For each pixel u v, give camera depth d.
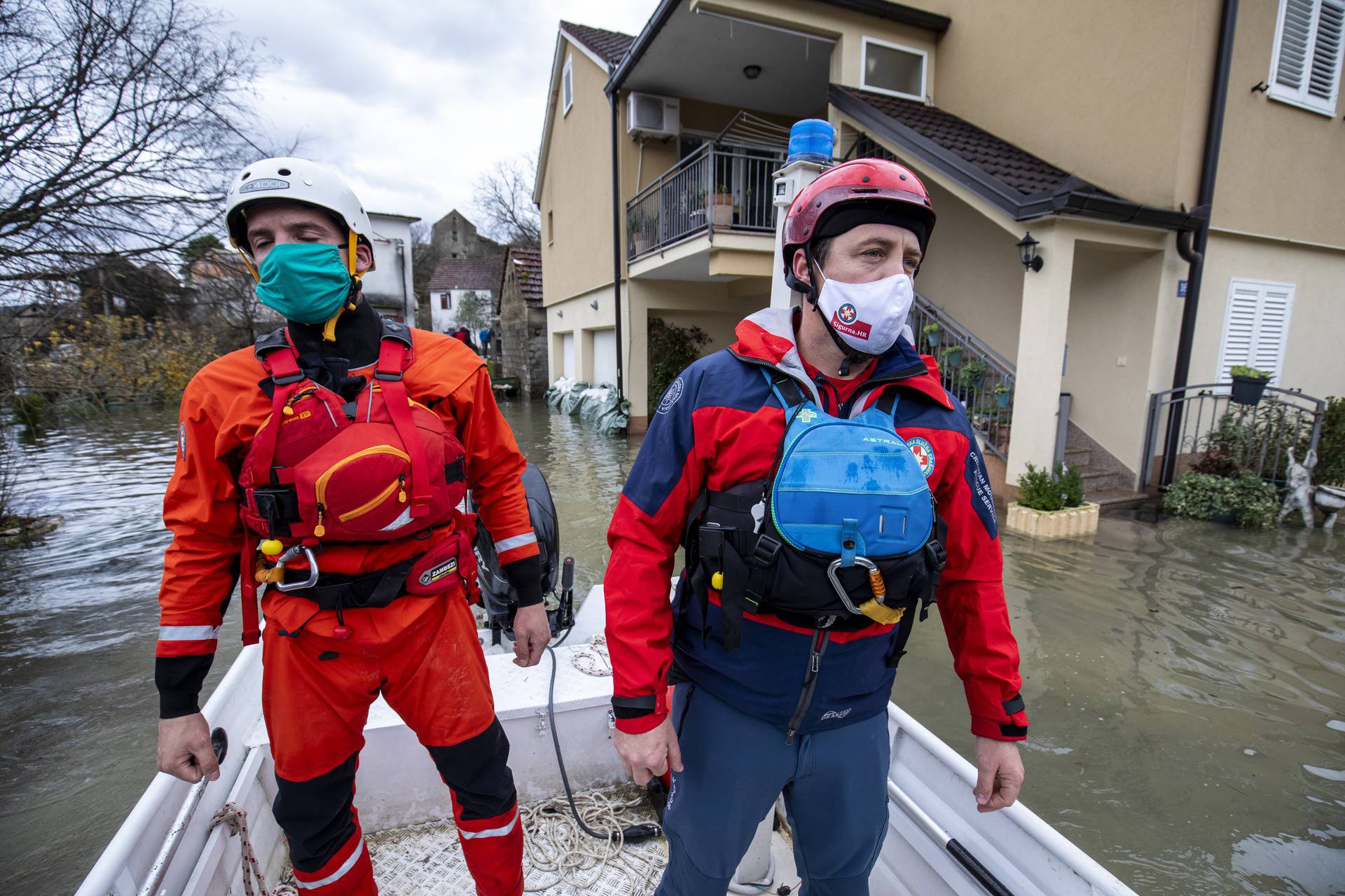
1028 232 6.96
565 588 2.93
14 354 7.51
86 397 11.12
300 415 1.16
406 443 1.21
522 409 17.67
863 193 1.09
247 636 1.28
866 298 1.07
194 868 1.49
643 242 12.22
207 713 1.65
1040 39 8.25
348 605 1.22
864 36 9.37
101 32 6.66
